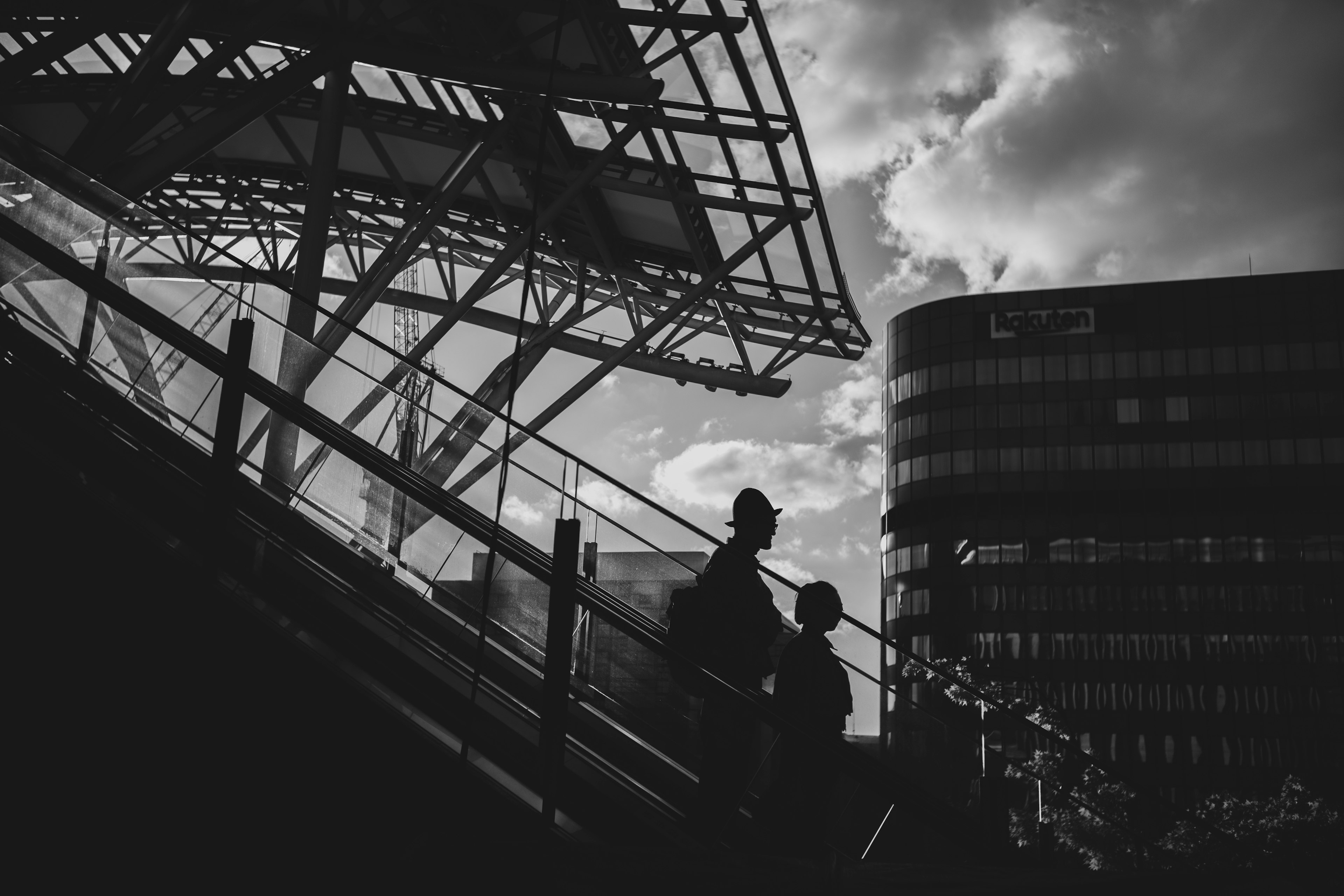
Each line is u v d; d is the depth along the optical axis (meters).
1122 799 6.71
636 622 5.99
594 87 19.78
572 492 9.66
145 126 18.94
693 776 5.69
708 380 38.19
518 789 4.45
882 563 93.81
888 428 94.62
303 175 40.25
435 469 10.06
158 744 4.39
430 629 5.87
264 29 19.45
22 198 8.99
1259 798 76.00
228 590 4.58
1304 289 82.25
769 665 6.18
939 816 5.84
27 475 4.74
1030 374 86.69
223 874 3.73
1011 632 83.12
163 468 5.53
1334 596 77.69
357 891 3.24
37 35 23.06
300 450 8.77
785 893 3.18
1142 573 81.44
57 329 7.41
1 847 3.95
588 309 40.53
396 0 25.00
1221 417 82.19
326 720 4.39
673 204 30.06
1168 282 85.00
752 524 6.30
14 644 4.52
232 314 9.17
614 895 2.92
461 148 32.34
